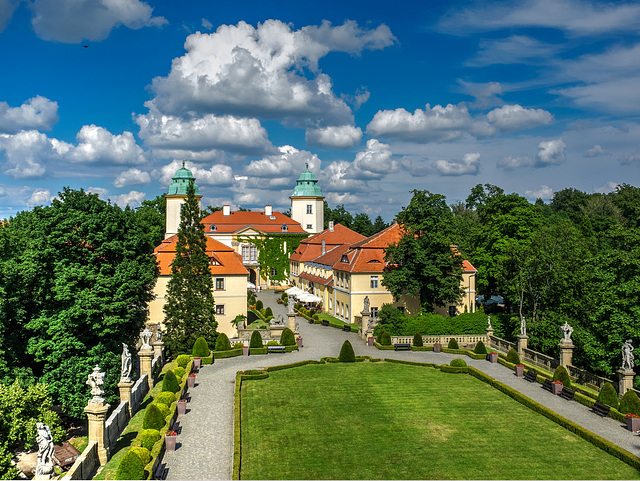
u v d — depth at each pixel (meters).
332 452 26.80
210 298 51.31
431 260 57.41
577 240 51.66
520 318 52.03
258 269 104.69
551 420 31.50
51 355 35.22
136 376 41.53
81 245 38.78
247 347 49.06
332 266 73.00
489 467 25.16
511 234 68.12
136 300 41.94
